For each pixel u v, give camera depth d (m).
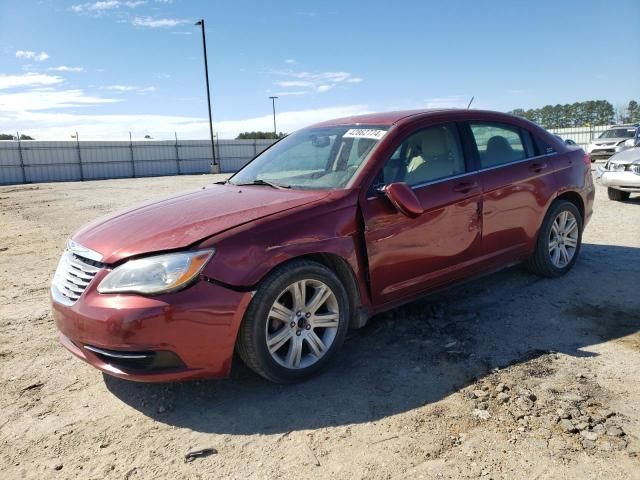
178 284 2.72
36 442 2.68
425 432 2.62
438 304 4.38
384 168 3.54
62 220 11.39
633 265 5.36
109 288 2.77
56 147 39.09
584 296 4.48
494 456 2.40
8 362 3.62
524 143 4.64
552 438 2.51
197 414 2.89
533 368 3.22
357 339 3.78
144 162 43.38
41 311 4.71
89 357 2.90
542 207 4.61
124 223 3.24
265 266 2.90
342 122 4.28
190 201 3.57
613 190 10.22
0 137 40.03
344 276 3.36
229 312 2.82
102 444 2.64
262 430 2.71
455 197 3.83
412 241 3.57
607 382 3.02
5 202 16.97
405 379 3.17
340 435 2.63
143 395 3.12
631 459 2.33
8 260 7.04
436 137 3.95
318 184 3.57
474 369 3.25
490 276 5.09
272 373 3.03
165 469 2.43
